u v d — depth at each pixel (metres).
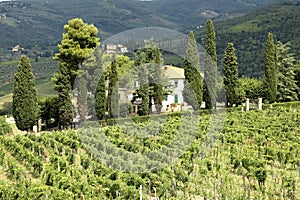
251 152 21.48
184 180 17.94
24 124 32.94
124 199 15.95
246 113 34.03
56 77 35.66
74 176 18.42
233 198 16.25
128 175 17.42
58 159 20.66
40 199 16.22
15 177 19.88
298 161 19.92
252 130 27.12
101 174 18.48
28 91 33.00
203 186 17.55
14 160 22.20
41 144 26.05
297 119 30.47
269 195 16.62
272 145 24.16
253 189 17.56
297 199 16.39
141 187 15.53
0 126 34.84
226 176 18.28
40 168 20.56
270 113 34.25
